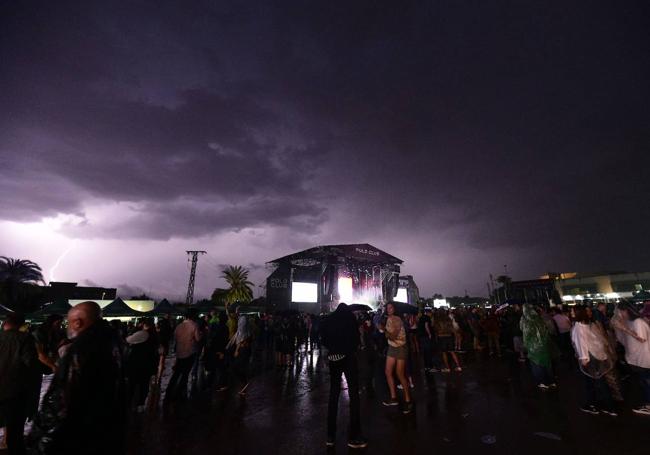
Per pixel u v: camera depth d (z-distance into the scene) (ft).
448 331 34.73
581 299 223.51
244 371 26.78
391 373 22.44
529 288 203.82
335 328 17.04
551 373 25.88
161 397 26.07
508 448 14.71
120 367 8.79
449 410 20.68
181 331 25.85
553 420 18.19
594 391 19.71
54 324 22.39
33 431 7.77
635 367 19.70
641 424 17.08
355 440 15.55
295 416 20.59
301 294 135.64
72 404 7.70
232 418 20.29
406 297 184.14
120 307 75.46
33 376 15.11
